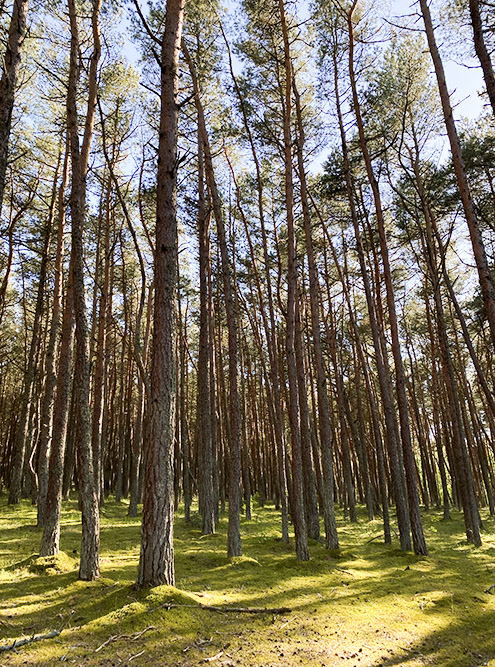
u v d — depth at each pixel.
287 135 11.98
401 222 17.28
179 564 8.95
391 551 11.86
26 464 23.95
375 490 29.34
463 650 5.15
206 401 14.06
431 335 21.97
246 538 13.88
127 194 17.50
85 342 7.64
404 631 5.67
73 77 8.95
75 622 5.32
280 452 12.88
